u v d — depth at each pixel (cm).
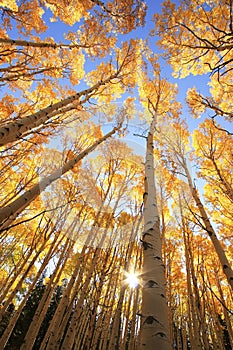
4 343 503
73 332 467
